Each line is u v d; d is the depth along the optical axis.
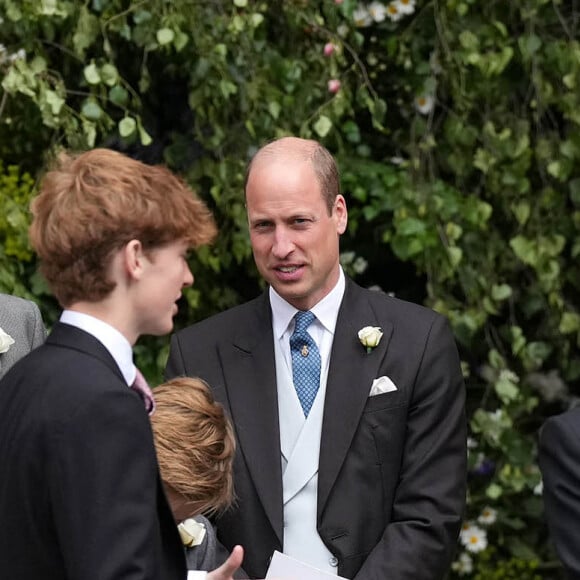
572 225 12.24
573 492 6.36
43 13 10.33
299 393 8.08
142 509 4.67
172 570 4.96
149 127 11.91
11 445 4.77
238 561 5.75
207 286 12.02
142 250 5.05
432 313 8.35
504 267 12.33
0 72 10.70
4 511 4.77
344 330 8.13
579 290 12.70
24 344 8.02
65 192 5.04
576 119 11.81
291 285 7.83
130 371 5.05
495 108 12.12
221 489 6.18
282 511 7.82
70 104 11.23
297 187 7.71
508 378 12.16
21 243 10.72
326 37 11.44
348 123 11.62
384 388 7.95
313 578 6.83
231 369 8.18
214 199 11.80
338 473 7.82
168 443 6.05
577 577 6.22
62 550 4.63
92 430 4.64
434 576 7.74
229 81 10.96
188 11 10.87
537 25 11.98
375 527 7.86
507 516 12.75
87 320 4.99
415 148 11.98
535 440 13.02
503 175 11.95
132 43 11.58
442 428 8.00
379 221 12.66
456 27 11.84
